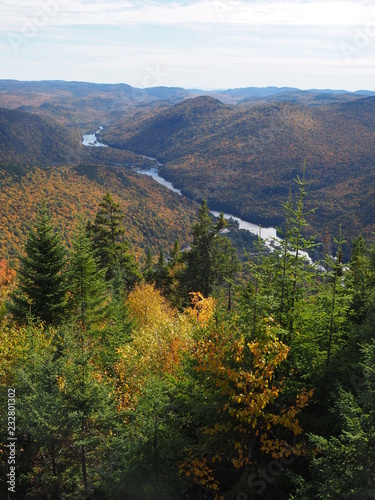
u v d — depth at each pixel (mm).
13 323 20953
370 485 7074
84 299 23469
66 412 10594
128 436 10141
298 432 8953
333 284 11047
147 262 69375
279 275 11727
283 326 11484
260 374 9672
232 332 10594
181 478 9727
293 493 9289
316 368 10578
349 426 7809
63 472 11352
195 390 10898
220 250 40188
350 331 11422
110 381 12766
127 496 9633
